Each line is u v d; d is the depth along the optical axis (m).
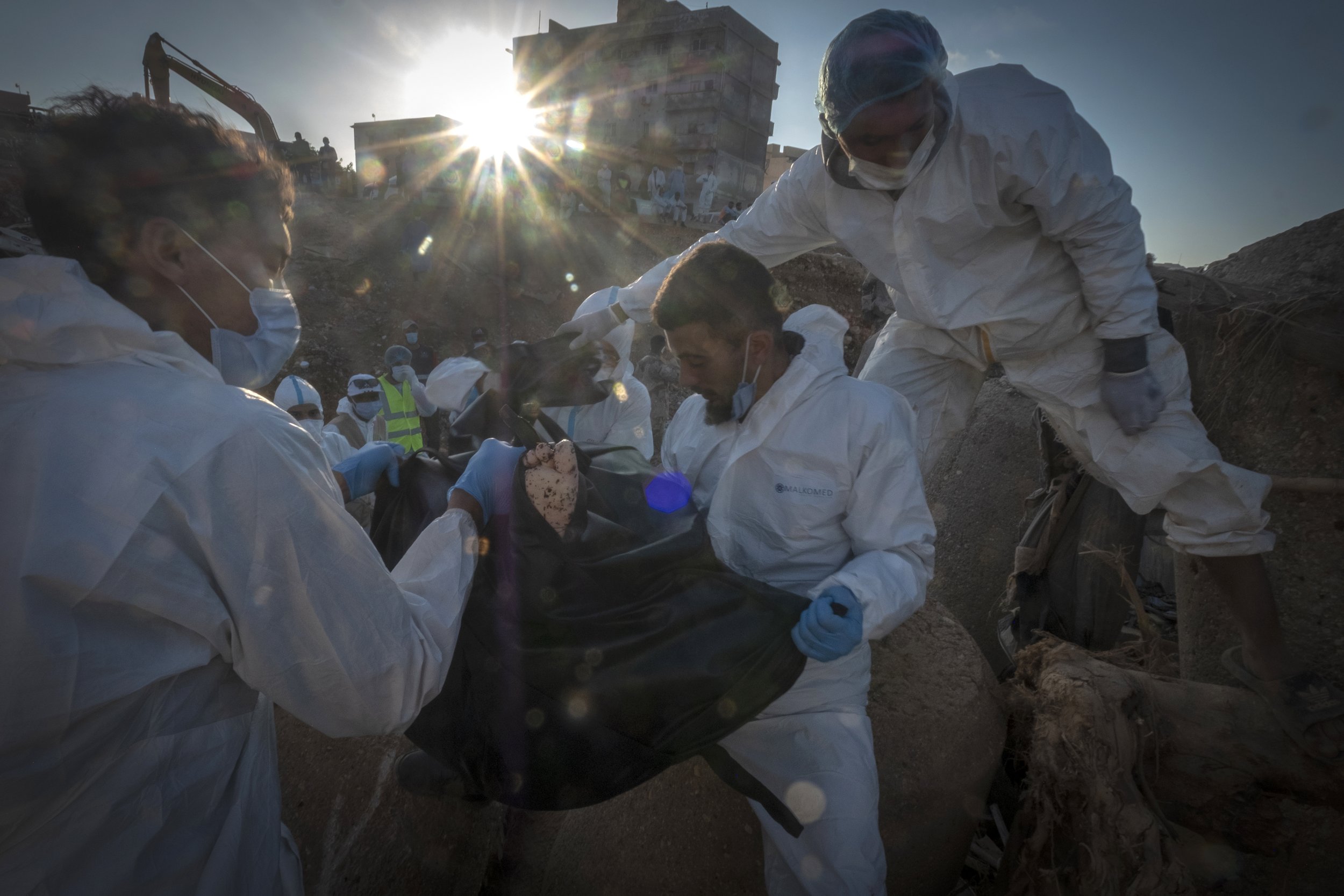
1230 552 2.05
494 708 1.52
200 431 0.92
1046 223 1.94
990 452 3.72
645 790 2.12
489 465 1.47
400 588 1.24
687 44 32.91
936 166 1.93
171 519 0.91
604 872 2.15
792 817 1.59
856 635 1.44
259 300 1.14
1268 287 2.28
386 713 1.12
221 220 1.05
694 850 1.99
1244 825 1.95
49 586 0.86
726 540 1.79
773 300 1.66
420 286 14.59
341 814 2.00
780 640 1.51
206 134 1.03
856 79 1.70
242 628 0.98
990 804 2.47
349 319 13.37
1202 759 1.98
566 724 1.52
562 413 2.78
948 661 2.22
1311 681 1.97
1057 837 1.90
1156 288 2.30
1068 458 2.86
